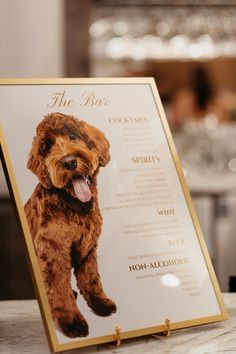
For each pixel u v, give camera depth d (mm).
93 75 5160
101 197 1328
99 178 1339
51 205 1277
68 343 1201
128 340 1297
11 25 4852
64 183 1301
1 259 4387
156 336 1320
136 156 1394
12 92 1326
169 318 1302
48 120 1331
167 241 1363
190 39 5188
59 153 1316
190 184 4961
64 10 4945
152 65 5215
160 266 1337
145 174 1391
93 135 1361
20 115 1316
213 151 5195
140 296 1292
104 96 1410
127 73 5203
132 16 5148
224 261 4645
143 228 1346
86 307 1242
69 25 5000
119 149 1381
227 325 1394
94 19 5121
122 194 1353
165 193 1400
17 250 4414
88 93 1395
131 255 1314
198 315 1335
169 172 1422
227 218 4699
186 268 1363
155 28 5168
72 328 1216
